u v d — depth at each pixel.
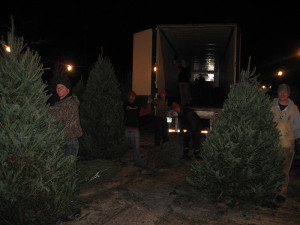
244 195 3.81
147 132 12.00
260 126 3.89
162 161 5.98
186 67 11.44
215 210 3.72
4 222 2.86
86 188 4.49
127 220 3.39
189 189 4.53
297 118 4.16
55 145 3.02
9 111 2.76
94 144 5.69
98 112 5.75
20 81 2.91
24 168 2.81
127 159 6.70
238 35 9.88
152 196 4.21
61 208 3.03
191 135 6.88
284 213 3.66
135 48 9.78
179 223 3.33
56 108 3.51
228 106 4.16
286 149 4.16
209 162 3.93
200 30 10.37
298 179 5.29
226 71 12.23
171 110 8.74
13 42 2.98
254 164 3.76
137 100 9.44
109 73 5.96
